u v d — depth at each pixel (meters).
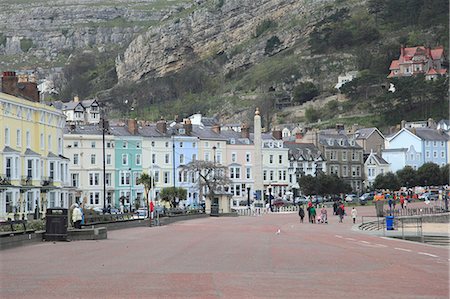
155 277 32.03
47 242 53.75
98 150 156.75
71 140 153.25
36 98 117.31
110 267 35.97
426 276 34.06
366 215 118.38
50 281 30.53
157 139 167.12
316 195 177.88
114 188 158.62
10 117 105.00
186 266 36.66
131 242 54.22
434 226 95.19
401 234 71.69
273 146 191.50
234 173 182.00
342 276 33.47
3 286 29.06
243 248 48.53
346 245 53.16
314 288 29.34
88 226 65.12
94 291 27.78
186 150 172.00
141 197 162.75
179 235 64.19
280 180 192.25
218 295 27.02
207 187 164.00
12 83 113.00
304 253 45.03
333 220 103.06
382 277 33.34
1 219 96.50
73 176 153.38
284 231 73.56
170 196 152.12
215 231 72.00
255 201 157.62
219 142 179.88
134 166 162.50
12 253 43.97
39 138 114.25
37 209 103.12
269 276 32.88
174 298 26.20
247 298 26.44
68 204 122.50
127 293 27.33
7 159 103.38
